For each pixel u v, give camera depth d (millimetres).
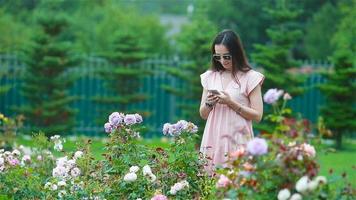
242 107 6527
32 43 18688
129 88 19781
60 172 6805
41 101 18922
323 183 4836
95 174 6902
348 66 19094
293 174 4902
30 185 6914
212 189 6184
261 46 19172
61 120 18859
